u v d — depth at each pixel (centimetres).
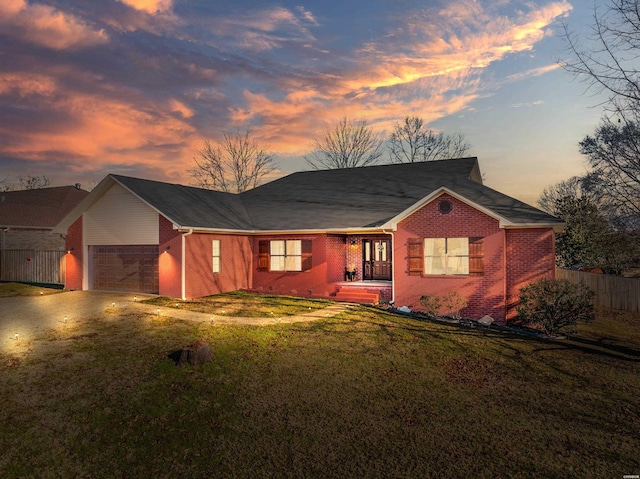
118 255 2066
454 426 783
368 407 853
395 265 1761
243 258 2156
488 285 1619
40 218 3203
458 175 2233
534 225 1571
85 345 1150
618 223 1978
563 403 898
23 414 789
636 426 801
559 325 1466
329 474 641
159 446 715
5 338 1209
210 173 5059
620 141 1628
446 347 1237
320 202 2289
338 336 1298
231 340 1221
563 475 638
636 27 1138
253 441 729
